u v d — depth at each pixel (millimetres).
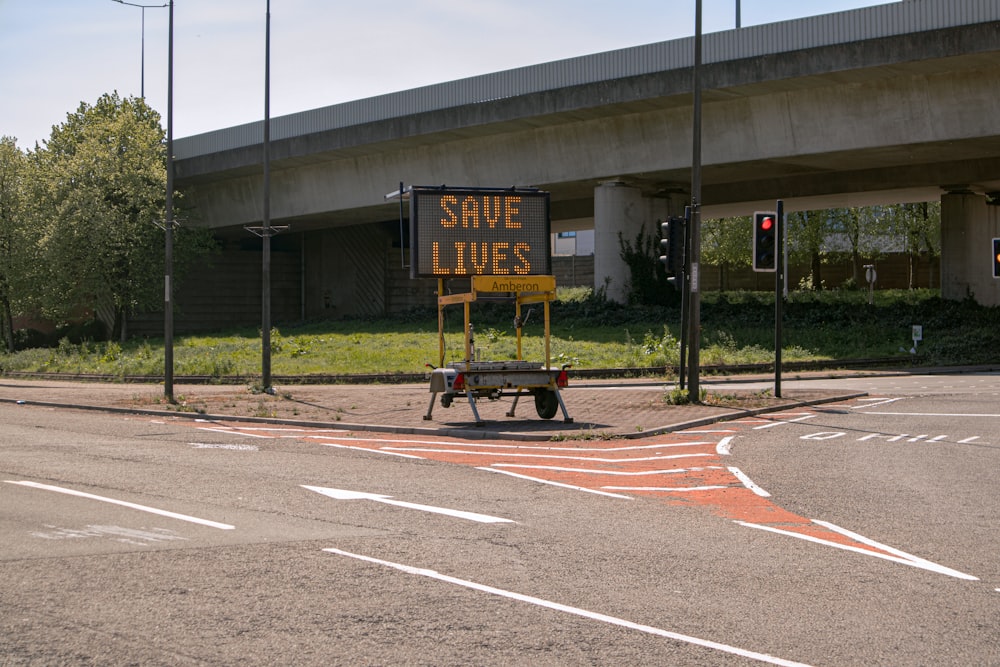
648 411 19984
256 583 7062
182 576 7250
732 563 7789
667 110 42688
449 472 12672
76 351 49375
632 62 40844
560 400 18453
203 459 14023
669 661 5480
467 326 18969
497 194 19656
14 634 5875
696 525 9305
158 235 58000
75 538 8555
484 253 19500
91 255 55219
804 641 5844
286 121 52906
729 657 5551
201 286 66125
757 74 37344
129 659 5453
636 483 11773
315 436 17312
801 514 9875
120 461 13781
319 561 7734
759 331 41656
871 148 37969
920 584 7176
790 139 39688
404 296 63438
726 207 54406
